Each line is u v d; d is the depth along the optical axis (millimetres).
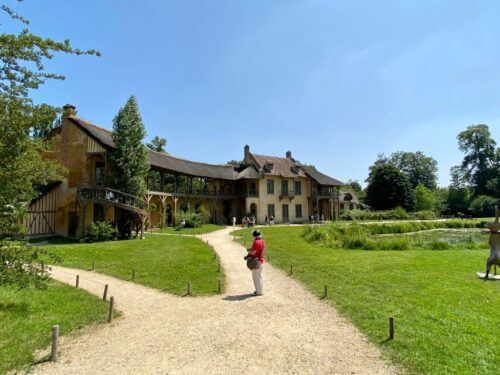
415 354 5605
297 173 49250
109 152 26562
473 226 37844
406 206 61094
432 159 82750
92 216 27031
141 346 6383
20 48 6441
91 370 5480
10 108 6699
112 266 14383
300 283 10969
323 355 5766
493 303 8414
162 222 33906
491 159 64750
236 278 11883
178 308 8719
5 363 5668
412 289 9734
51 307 8773
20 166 7172
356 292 9516
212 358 5781
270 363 5527
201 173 39938
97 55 7195
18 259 7129
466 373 4926
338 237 23500
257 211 44875
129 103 26484
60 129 29219
